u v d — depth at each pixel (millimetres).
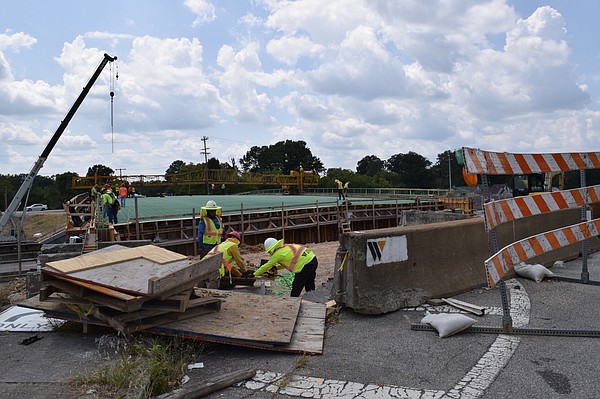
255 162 135750
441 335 4844
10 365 4121
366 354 4465
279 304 5527
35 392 3494
